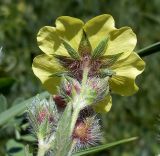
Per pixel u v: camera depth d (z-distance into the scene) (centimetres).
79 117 9
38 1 27
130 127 24
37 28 26
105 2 26
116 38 9
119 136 23
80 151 10
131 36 9
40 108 9
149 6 26
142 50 12
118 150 22
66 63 9
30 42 25
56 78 9
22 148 13
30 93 22
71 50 9
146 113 24
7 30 25
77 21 9
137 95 24
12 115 12
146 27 25
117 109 24
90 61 9
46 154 9
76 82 9
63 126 8
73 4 26
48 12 26
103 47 9
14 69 23
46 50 9
